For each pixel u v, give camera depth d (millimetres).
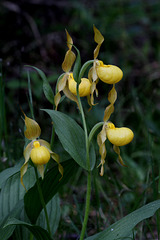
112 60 1984
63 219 1118
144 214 907
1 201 1015
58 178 941
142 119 1410
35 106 1364
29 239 1009
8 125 1390
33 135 930
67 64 963
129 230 906
